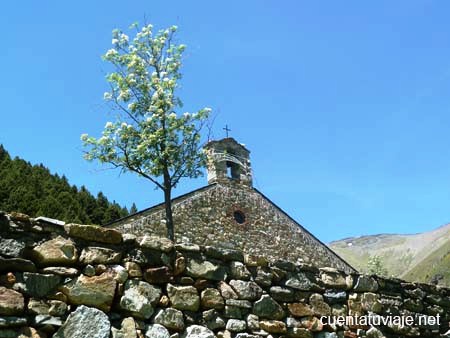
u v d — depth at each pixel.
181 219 26.31
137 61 21.70
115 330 6.51
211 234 27.02
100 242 6.82
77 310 6.33
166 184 21.14
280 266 8.45
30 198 48.62
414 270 103.88
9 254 6.08
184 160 21.25
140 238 7.16
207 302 7.41
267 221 29.84
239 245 27.77
